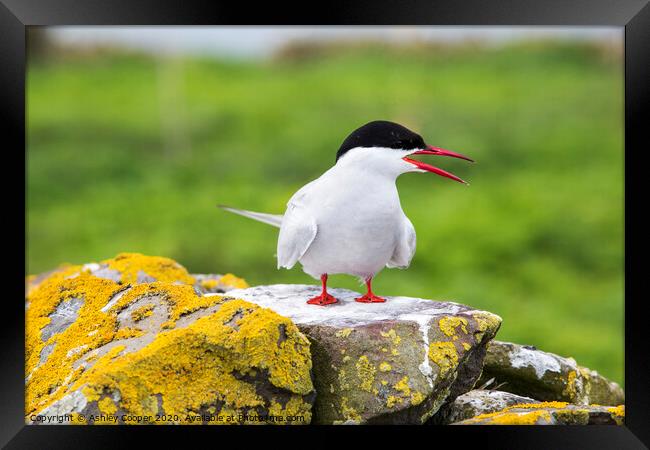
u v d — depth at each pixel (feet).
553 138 93.86
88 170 88.07
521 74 120.57
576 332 54.49
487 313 27.07
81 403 22.21
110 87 119.24
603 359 50.70
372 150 27.61
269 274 64.69
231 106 107.86
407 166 27.89
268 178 86.12
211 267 66.13
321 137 95.25
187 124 102.01
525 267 64.64
